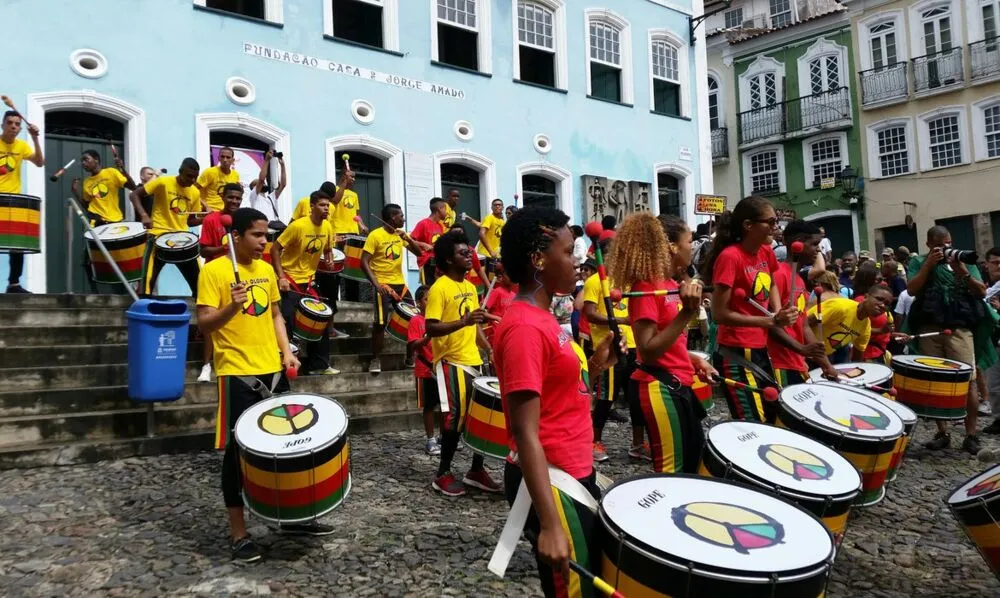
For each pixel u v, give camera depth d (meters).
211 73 10.55
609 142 15.26
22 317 7.10
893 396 5.82
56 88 9.39
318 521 4.59
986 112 21.38
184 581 3.68
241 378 4.30
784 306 4.79
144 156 9.98
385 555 4.04
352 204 10.03
